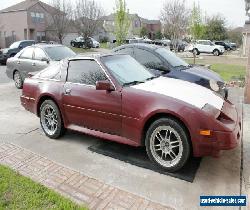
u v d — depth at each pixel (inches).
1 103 330.6
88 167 177.3
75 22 1878.7
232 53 1486.2
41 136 229.0
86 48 1785.2
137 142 177.0
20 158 190.5
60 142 216.7
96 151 198.2
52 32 2030.0
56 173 170.2
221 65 815.1
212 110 159.5
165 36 2117.4
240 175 165.5
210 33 2263.8
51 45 403.9
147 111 167.8
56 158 190.4
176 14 1600.6
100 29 2326.5
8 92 391.5
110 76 188.2
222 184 156.6
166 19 1738.4
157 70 300.0
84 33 1809.8
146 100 169.8
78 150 201.9
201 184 156.7
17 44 812.6
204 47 1312.7
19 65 405.1
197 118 153.8
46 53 381.1
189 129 155.1
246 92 317.4
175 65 303.9
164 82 194.9
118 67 199.3
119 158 186.7
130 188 154.2
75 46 1838.1
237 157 187.0
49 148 206.2
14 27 2042.3
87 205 140.0
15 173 168.2
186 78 288.5
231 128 155.4
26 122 262.5
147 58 306.8
